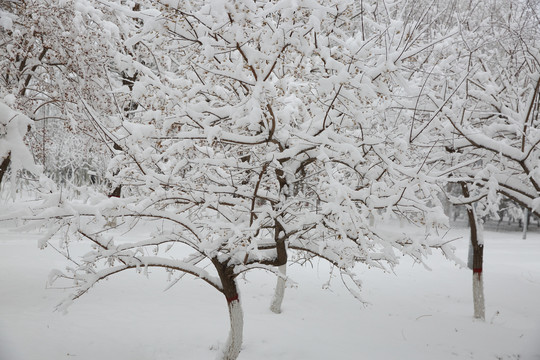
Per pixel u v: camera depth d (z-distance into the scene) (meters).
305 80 6.63
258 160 6.95
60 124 14.87
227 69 5.76
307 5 5.04
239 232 5.68
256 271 16.03
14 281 11.62
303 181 7.71
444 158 9.98
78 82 10.55
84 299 10.96
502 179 8.63
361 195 6.11
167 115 5.88
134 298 11.48
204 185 6.42
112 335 8.60
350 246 5.57
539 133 7.50
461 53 8.91
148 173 6.38
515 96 8.86
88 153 12.83
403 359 8.26
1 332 7.93
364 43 5.77
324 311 11.95
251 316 10.84
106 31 10.13
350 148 5.73
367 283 15.65
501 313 12.92
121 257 6.51
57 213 5.50
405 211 6.96
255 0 5.90
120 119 6.58
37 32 10.20
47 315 9.34
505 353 9.16
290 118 6.14
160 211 6.38
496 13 9.58
